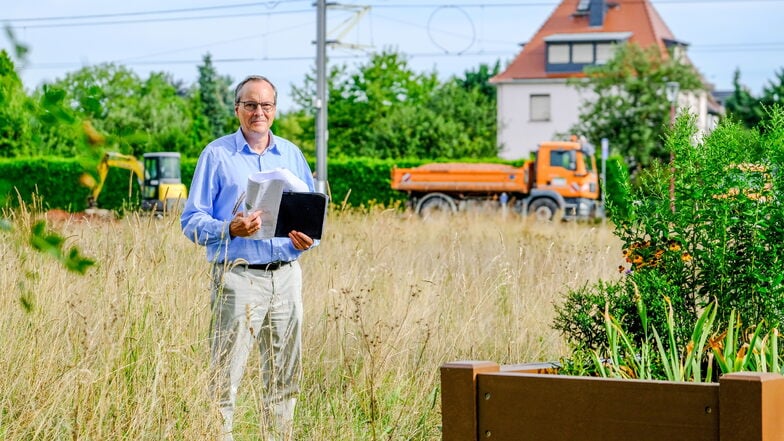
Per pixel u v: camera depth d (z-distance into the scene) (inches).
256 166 207.5
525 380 120.5
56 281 236.2
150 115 2076.8
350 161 1513.3
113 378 203.0
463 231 516.4
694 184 175.6
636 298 174.4
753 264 169.3
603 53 2460.6
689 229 181.5
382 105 2089.1
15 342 221.5
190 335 227.8
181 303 233.6
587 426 117.0
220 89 3978.8
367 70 2101.4
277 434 203.0
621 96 1786.4
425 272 336.2
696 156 176.2
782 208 168.6
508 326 288.2
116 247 252.5
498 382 122.3
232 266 201.8
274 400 208.5
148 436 193.0
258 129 206.4
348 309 276.8
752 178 172.7
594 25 2559.1
